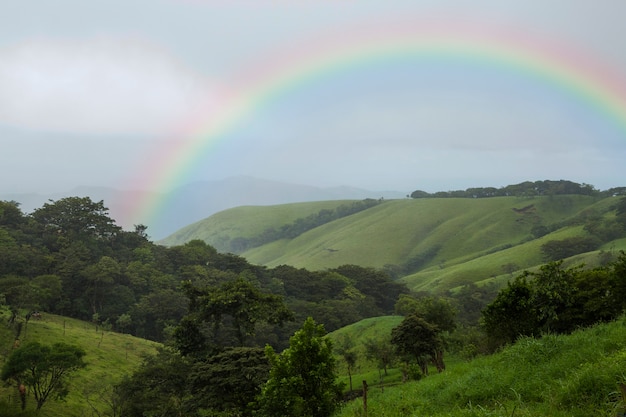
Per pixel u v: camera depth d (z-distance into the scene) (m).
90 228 147.38
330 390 17.94
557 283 28.62
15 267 109.06
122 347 88.75
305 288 154.88
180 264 153.50
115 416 54.16
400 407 16.27
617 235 177.88
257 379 36.28
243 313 61.34
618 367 10.91
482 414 11.06
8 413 49.12
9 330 77.69
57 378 53.56
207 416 39.50
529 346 16.52
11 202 151.50
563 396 10.80
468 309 136.38
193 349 59.22
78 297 112.75
